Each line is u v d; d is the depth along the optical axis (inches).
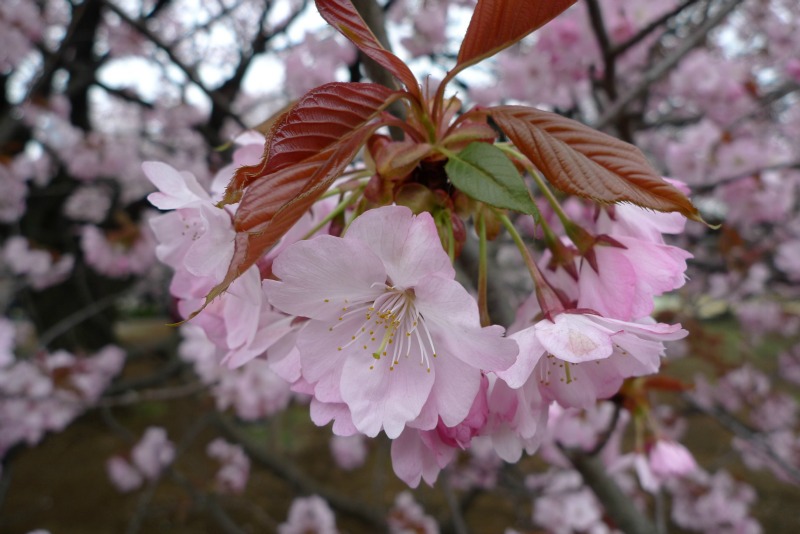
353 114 28.7
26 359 180.5
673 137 198.2
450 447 33.1
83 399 185.3
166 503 231.1
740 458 249.9
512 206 27.4
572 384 37.7
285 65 152.3
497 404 34.7
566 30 124.5
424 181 34.4
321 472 262.7
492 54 31.3
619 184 27.7
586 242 38.0
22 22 197.5
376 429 31.3
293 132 26.6
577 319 34.2
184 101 254.4
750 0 195.0
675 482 184.1
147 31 108.3
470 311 29.2
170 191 34.9
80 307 314.5
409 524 176.4
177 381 303.9
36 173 236.1
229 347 36.2
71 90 240.5
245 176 25.8
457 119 33.0
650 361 35.1
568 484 165.5
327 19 29.4
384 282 31.3
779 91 153.7
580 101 154.6
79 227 291.6
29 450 286.7
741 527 176.7
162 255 40.3
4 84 242.8
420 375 32.0
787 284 208.8
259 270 35.1
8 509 231.9
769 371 273.3
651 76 96.3
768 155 157.2
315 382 33.0
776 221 179.3
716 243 187.3
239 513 229.0
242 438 196.4
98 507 233.6
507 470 181.5
